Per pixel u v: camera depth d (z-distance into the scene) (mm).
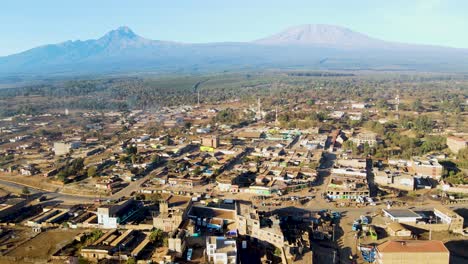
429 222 187250
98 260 155125
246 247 166000
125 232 176625
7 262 155375
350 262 155125
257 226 170500
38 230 184125
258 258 157500
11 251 163750
